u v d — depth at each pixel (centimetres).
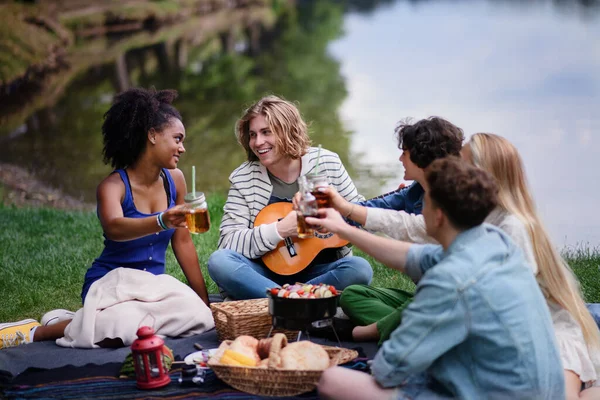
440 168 269
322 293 336
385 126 1363
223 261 414
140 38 2438
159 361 325
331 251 437
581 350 314
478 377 263
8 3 2027
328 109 1556
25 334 405
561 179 905
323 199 354
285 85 1889
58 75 1872
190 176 1004
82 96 1675
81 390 323
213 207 729
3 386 336
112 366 352
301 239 427
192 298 406
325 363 308
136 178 416
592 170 951
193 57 2277
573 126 1266
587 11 3291
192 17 2911
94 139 1281
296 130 430
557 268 316
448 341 257
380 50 2533
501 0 4066
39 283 530
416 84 1858
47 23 2031
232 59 2294
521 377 259
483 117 1392
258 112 427
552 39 2522
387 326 345
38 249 610
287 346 312
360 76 2022
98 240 638
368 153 1132
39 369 348
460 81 1867
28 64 1744
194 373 330
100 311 393
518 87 1722
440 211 269
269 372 304
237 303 388
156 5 2648
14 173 1039
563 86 1697
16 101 1612
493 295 257
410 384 276
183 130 416
